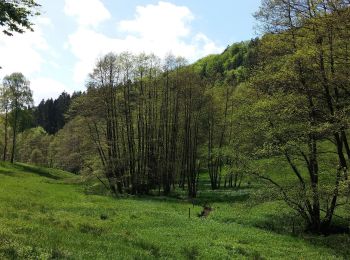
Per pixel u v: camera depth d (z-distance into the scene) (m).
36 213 28.31
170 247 21.09
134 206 42.16
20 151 136.62
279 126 30.22
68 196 46.84
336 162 30.22
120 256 15.76
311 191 28.02
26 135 125.19
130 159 61.53
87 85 58.81
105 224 26.86
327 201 28.30
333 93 29.86
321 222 30.45
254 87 32.62
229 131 67.12
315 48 27.03
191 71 65.25
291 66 28.89
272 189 30.52
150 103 63.72
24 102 89.44
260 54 32.06
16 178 62.09
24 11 16.73
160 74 64.06
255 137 34.44
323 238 27.95
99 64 58.41
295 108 29.23
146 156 63.94
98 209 36.16
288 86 30.20
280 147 29.52
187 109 64.19
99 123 59.59
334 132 27.45
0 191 40.38
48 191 48.84
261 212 39.75
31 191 45.25
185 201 52.56
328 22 26.72
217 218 37.34
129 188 62.09
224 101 70.56
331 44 27.30
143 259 16.20
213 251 21.28
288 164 32.47
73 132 65.94
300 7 29.12
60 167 109.19
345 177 26.22
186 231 27.53
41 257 13.20
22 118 90.38
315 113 29.86
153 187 69.06
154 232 25.97
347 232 30.05
